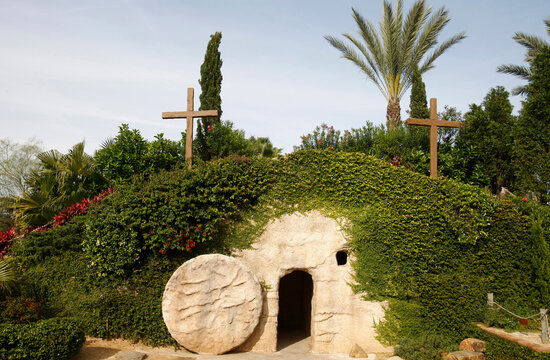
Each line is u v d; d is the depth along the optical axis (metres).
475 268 12.50
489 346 11.02
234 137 17.31
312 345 12.16
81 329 9.89
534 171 14.32
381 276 12.27
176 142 17.78
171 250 11.74
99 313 11.23
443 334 11.76
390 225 12.53
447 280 12.08
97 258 11.34
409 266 12.38
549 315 11.63
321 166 12.92
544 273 11.97
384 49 21.89
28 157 27.52
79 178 15.49
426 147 18.28
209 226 11.77
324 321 12.05
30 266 11.88
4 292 10.69
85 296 11.42
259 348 11.74
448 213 12.71
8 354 8.74
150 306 11.34
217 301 11.24
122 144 16.17
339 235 12.53
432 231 12.59
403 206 12.70
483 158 17.45
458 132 18.84
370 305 12.13
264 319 11.84
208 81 18.50
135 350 10.82
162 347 11.22
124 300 11.34
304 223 12.59
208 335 11.09
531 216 12.73
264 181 12.52
